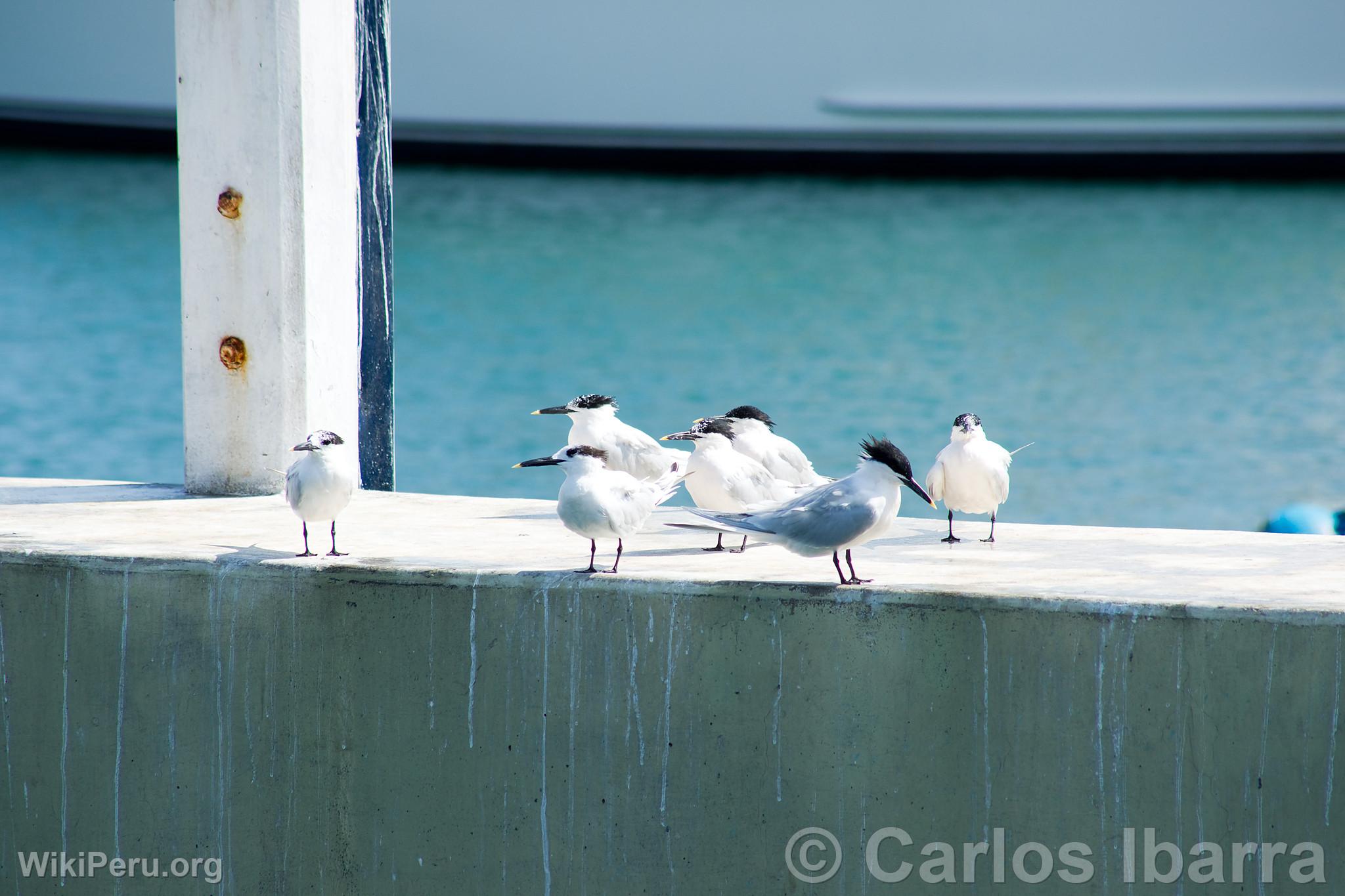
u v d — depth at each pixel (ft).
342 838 33.32
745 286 144.97
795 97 201.67
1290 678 28.96
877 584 30.99
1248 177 202.49
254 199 43.21
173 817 33.96
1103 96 198.39
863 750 30.96
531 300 137.49
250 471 44.04
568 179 201.16
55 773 34.35
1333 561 34.01
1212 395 107.14
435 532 37.68
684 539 37.42
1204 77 196.75
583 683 31.96
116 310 125.08
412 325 127.65
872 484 30.66
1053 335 125.70
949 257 157.79
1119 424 100.01
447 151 206.18
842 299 139.44
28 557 34.06
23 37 201.16
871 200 191.01
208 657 33.53
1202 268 151.02
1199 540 37.17
